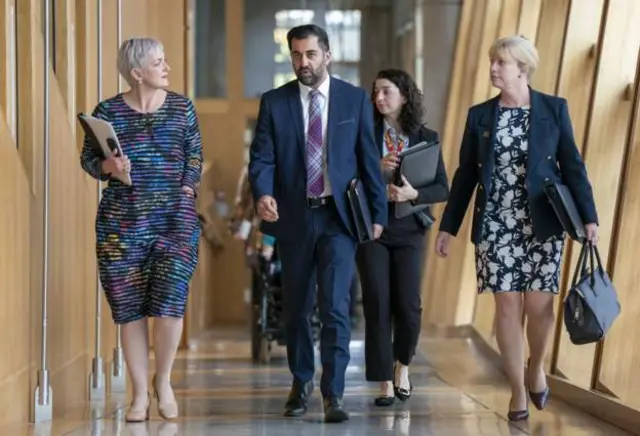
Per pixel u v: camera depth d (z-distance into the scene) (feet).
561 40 61.11
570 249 50.62
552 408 46.09
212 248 109.70
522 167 40.81
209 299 108.17
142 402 43.52
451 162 91.25
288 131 42.80
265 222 43.60
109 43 59.21
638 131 42.93
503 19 75.56
